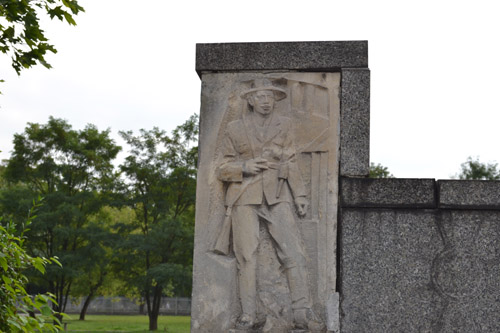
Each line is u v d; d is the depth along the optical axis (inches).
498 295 206.7
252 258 218.5
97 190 917.8
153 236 816.9
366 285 209.9
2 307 163.9
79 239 864.9
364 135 221.8
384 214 213.6
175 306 1441.9
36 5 205.2
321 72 229.6
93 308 1537.9
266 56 231.0
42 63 210.4
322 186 221.6
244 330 213.6
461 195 211.9
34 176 887.1
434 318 206.8
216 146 227.9
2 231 176.9
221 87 231.6
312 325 211.8
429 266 209.8
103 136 914.7
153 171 899.4
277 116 228.4
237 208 221.8
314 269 217.2
